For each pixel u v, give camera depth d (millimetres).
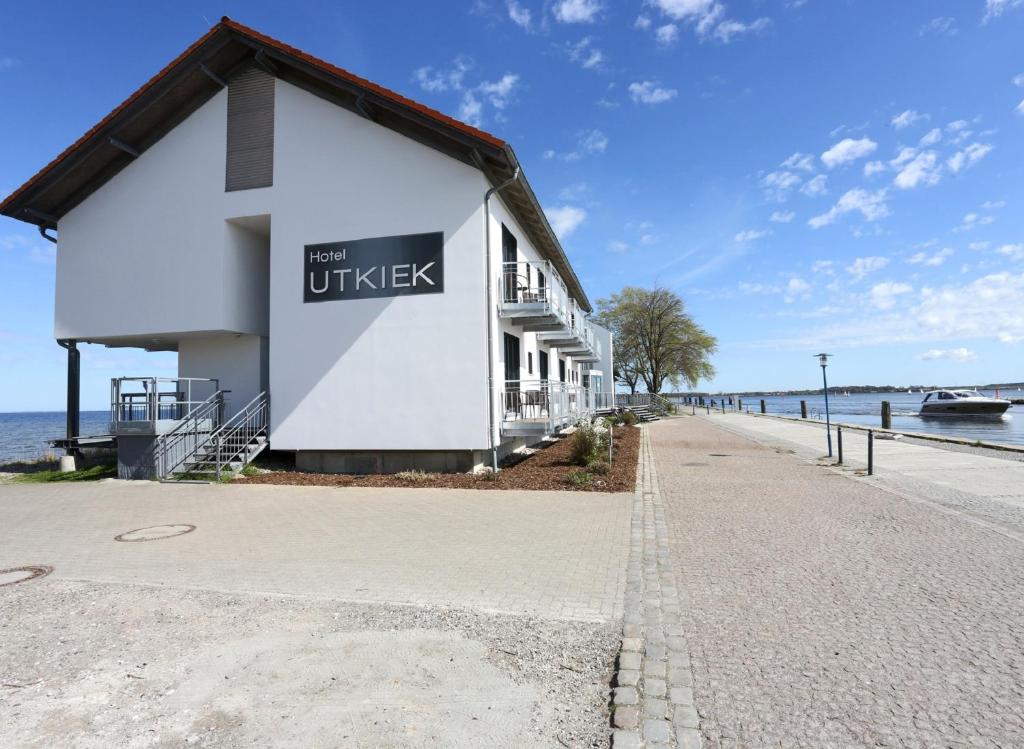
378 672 3438
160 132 13922
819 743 2662
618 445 17141
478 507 8648
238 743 2738
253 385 14469
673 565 5555
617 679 3289
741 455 15250
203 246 13477
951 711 2924
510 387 14344
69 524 8148
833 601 4500
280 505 9227
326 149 12914
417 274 12328
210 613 4477
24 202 13633
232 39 12719
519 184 13016
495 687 3248
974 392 42594
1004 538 6367
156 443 12367
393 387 12336
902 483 10141
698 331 47531
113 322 13914
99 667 3574
